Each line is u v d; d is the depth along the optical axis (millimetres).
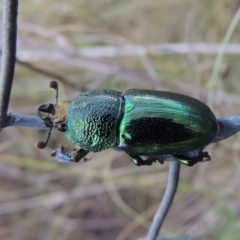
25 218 260
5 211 255
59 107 130
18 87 245
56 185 255
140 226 245
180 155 127
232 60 217
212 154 204
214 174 207
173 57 233
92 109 129
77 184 248
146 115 127
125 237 238
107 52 217
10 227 259
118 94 130
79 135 129
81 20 250
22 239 260
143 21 260
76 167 222
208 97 192
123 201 238
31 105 248
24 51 216
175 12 255
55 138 245
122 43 227
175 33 254
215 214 209
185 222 216
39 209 259
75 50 215
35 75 235
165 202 132
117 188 232
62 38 223
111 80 224
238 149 196
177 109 126
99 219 256
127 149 128
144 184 217
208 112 127
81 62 214
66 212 257
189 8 245
